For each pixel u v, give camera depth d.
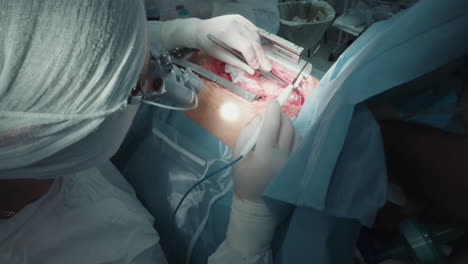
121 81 0.36
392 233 0.49
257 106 0.86
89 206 0.60
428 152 0.35
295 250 0.49
